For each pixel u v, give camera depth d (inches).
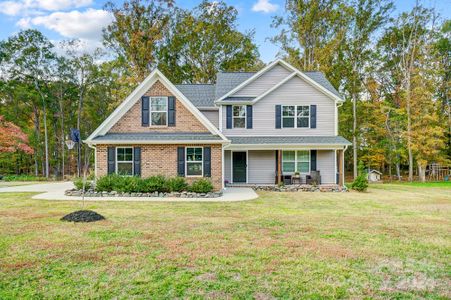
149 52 1275.8
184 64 1469.0
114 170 644.1
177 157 641.6
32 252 235.9
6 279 187.2
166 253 234.5
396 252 242.2
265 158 813.2
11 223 335.6
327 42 1145.4
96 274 194.7
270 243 262.2
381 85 1427.2
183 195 584.1
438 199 577.0
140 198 564.7
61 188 745.0
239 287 177.6
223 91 825.5
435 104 1189.7
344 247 253.4
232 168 812.0
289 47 1216.8
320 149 778.8
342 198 584.7
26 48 1359.5
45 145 1462.8
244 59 1477.6
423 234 298.0
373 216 391.9
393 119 1188.5
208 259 222.1
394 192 715.4
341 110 1196.5
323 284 182.7
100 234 289.1
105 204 486.3
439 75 1238.9
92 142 628.1
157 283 182.1
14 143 1243.2
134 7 1248.8
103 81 1482.5
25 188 744.3
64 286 177.8
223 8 1440.7
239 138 783.7
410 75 1196.5
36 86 1400.1
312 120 797.2
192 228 316.5
